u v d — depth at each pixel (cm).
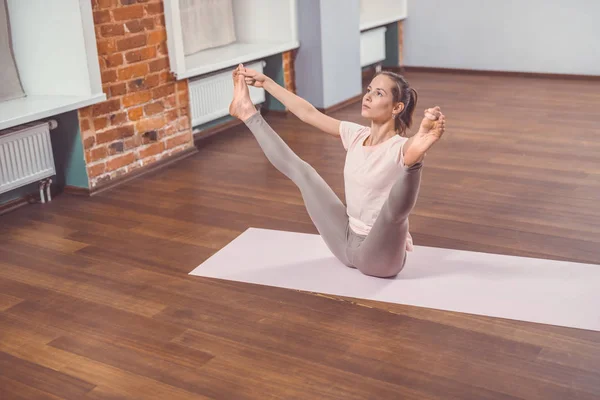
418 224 365
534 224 359
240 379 242
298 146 513
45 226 384
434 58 760
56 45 411
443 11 740
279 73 598
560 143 493
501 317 272
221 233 365
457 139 512
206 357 256
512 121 554
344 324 273
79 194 430
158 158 475
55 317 289
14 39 419
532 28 702
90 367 253
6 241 366
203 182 443
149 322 282
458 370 241
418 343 258
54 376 248
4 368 254
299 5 583
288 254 336
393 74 282
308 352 256
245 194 420
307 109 310
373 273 305
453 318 273
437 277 306
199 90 520
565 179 423
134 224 382
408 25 763
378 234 282
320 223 315
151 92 461
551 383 232
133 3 435
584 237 341
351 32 621
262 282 310
